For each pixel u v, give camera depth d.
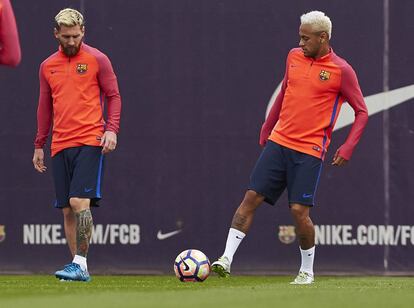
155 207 33.22
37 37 33.25
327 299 18.05
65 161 25.88
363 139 33.09
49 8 33.25
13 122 33.19
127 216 33.19
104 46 33.28
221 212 33.22
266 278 31.95
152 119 33.25
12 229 33.19
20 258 33.16
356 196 33.09
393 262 33.06
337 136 33.12
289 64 25.77
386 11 33.16
